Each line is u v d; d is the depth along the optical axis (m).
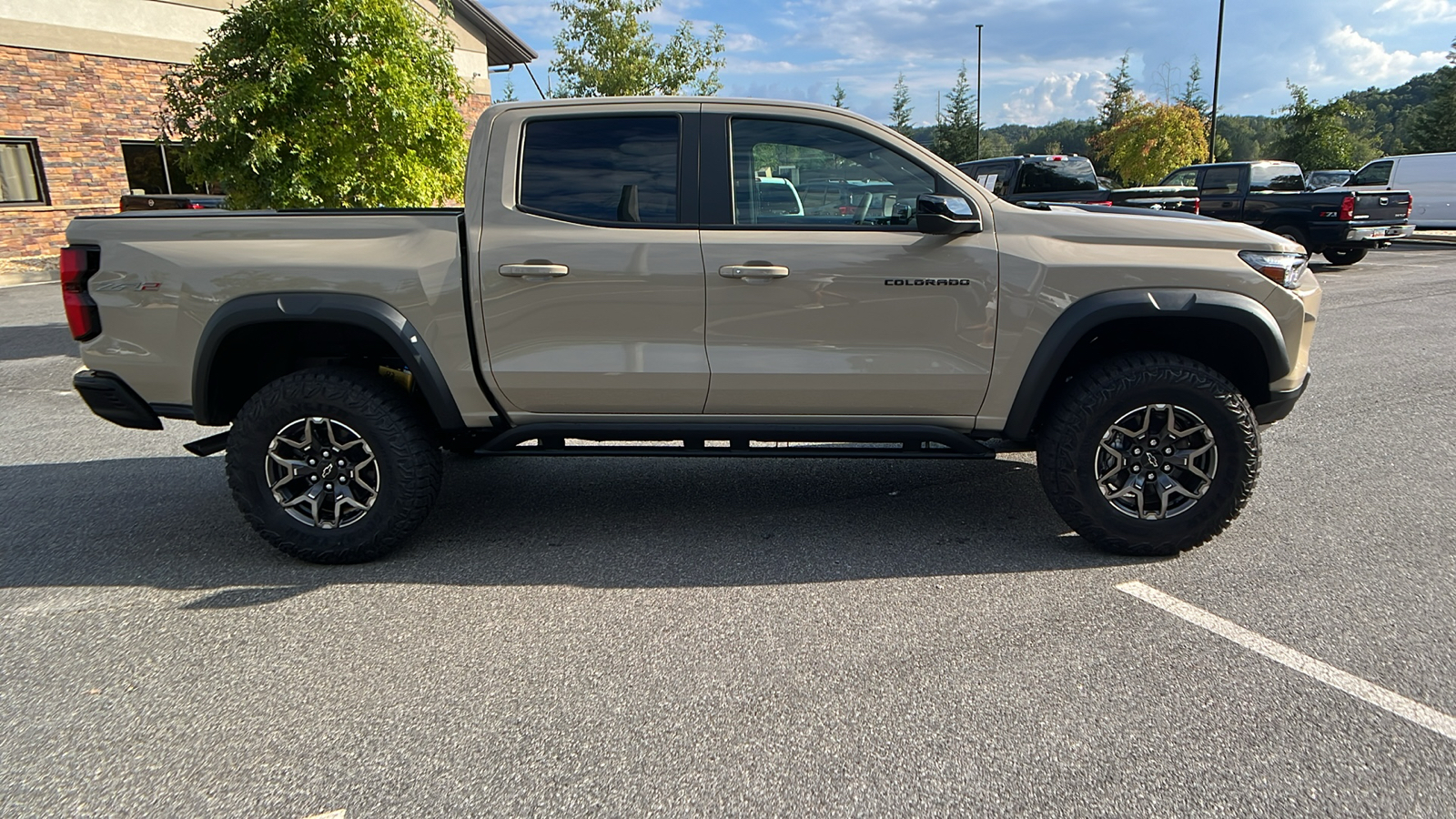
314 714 2.61
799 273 3.48
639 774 2.31
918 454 3.69
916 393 3.62
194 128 8.91
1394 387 6.64
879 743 2.43
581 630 3.12
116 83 14.69
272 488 3.66
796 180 3.59
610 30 19.61
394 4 8.52
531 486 4.79
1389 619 3.08
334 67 8.33
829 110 3.59
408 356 3.53
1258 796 2.19
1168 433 3.54
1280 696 2.62
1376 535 3.85
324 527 3.68
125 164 15.01
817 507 4.37
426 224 3.59
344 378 3.60
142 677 2.82
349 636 3.09
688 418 3.73
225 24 8.59
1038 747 2.39
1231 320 3.42
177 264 3.55
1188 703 2.59
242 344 3.73
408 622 3.19
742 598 3.35
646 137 3.59
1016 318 3.50
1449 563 3.54
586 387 3.63
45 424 6.18
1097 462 3.55
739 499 4.52
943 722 2.52
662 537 4.00
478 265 3.51
